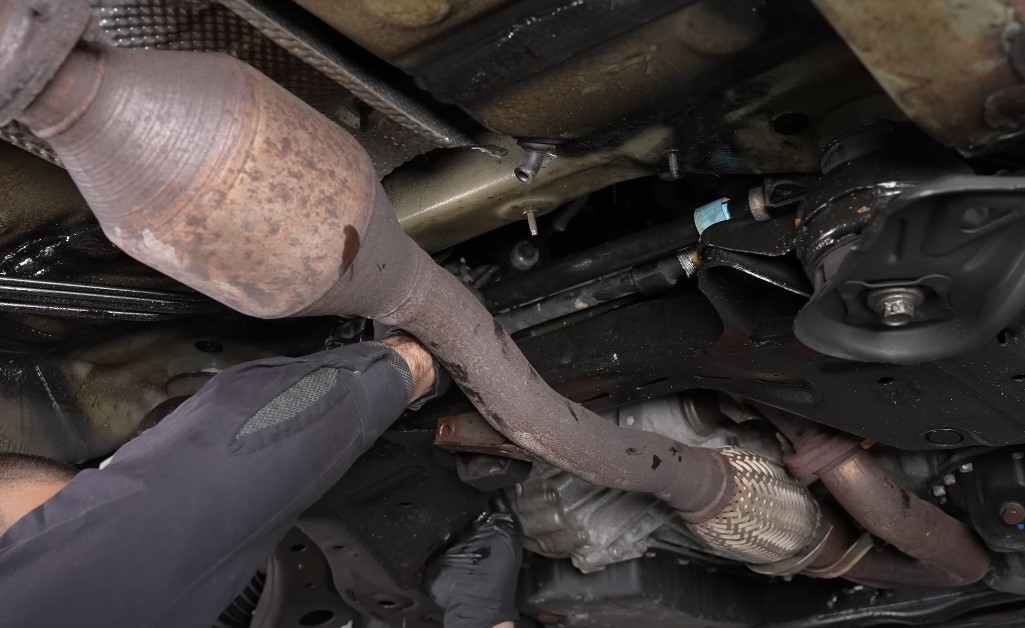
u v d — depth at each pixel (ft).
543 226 6.15
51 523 3.51
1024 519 6.15
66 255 5.35
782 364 5.21
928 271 3.79
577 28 3.69
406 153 4.77
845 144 4.09
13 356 6.49
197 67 3.50
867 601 8.08
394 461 6.74
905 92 3.36
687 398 6.64
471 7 3.59
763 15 3.67
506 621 6.71
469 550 6.92
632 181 6.22
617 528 7.07
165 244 3.52
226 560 3.76
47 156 3.96
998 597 7.57
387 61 3.89
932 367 4.82
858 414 5.37
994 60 3.21
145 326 6.54
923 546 6.27
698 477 5.88
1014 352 4.65
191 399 4.09
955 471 6.52
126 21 3.77
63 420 6.69
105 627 3.42
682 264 5.31
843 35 3.29
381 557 7.19
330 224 3.72
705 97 4.13
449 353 4.74
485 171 5.08
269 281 3.74
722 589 8.18
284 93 3.73
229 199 3.45
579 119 4.26
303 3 3.54
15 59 2.87
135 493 3.55
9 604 3.29
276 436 3.94
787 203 4.59
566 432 5.11
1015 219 3.55
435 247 5.65
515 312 5.98
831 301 3.99
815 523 6.49
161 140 3.34
